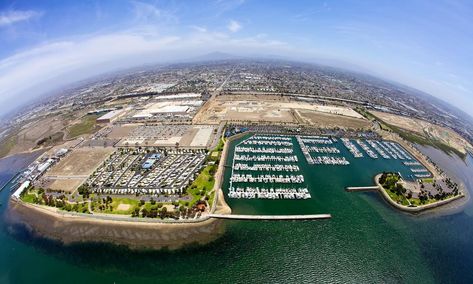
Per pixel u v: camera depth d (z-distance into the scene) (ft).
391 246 437.58
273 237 445.78
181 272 382.63
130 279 374.43
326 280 373.20
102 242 440.86
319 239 444.96
